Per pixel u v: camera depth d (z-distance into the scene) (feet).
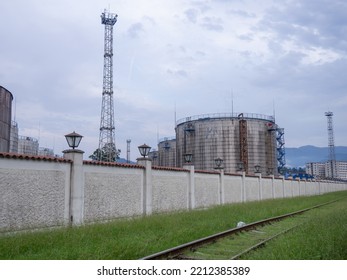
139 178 64.39
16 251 29.73
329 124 453.17
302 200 120.98
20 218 41.83
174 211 69.41
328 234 35.32
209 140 231.09
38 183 44.60
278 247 31.73
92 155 230.68
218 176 95.96
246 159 222.48
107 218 55.57
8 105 127.95
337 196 171.94
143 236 37.99
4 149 123.75
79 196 50.47
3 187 40.16
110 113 223.92
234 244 38.37
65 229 40.83
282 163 279.69
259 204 92.22
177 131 255.09
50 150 231.50
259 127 233.35
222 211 69.51
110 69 225.76
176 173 76.79
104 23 226.99
